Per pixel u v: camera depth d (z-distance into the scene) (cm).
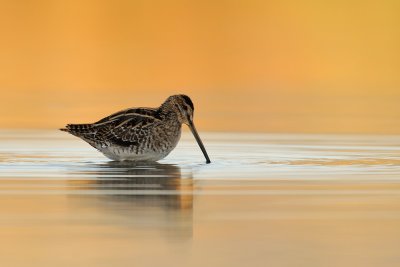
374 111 2759
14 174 1598
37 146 2030
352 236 1130
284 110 2777
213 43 3903
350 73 3591
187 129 2372
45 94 3066
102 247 1070
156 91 3136
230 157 1858
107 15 4234
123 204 1320
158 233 1140
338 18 4203
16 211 1266
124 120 1805
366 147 2019
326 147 2019
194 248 1068
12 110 2702
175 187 1469
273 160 1803
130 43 3891
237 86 3309
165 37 3969
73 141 2127
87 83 3281
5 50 3725
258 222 1205
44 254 1037
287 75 3528
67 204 1318
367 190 1442
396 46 3909
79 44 3850
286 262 1013
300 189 1449
